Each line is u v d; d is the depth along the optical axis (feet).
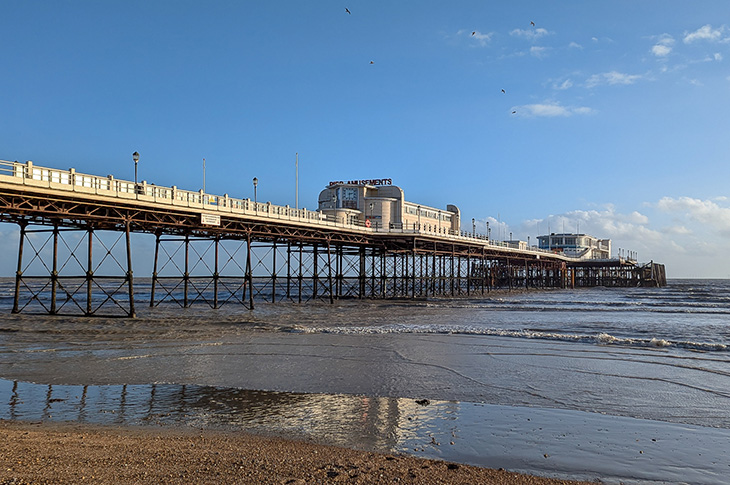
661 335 105.60
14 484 25.89
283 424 40.68
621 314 161.17
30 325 110.11
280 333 100.89
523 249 371.97
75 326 108.78
